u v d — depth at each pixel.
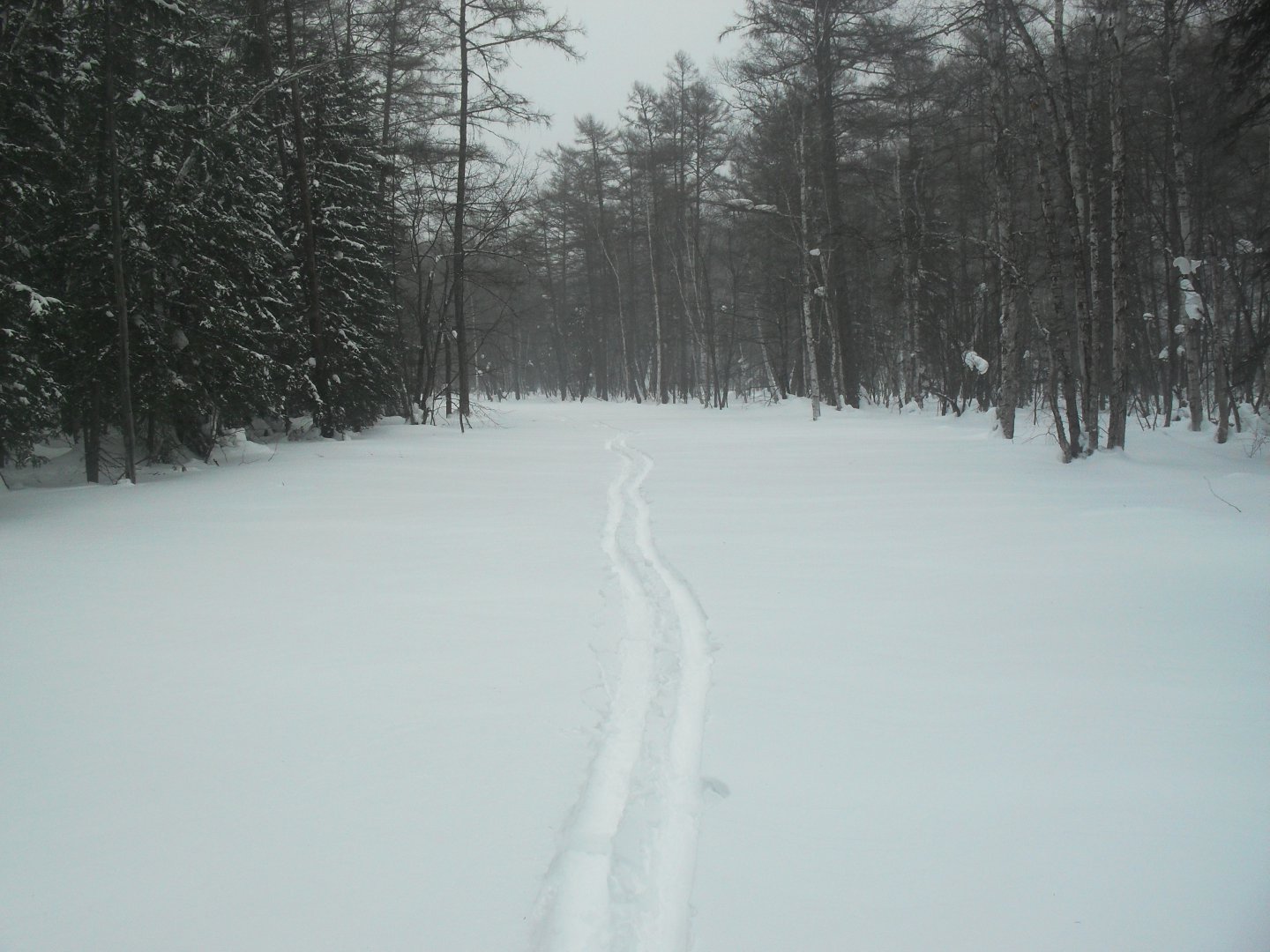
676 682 4.71
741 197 34.09
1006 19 14.55
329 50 22.16
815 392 26.53
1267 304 21.14
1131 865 2.95
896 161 27.62
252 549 8.43
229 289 15.46
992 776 3.59
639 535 8.99
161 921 2.67
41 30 12.70
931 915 2.68
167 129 14.66
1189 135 18.72
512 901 2.76
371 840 3.15
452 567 7.63
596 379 54.69
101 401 14.18
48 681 4.86
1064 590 6.48
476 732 4.12
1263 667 4.79
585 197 48.00
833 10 26.38
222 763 3.82
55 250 13.41
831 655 5.11
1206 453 14.30
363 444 19.45
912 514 9.84
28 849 3.13
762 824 3.22
